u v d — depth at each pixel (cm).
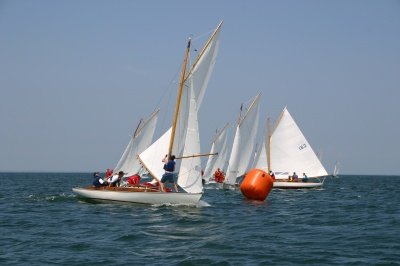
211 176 7400
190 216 2867
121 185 3603
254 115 6419
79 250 1819
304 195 5544
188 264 1606
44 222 2592
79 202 3725
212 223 2591
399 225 2609
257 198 4184
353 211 3444
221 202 4081
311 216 3069
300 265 1616
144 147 4538
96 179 3634
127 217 2788
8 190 6162
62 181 11462
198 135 3325
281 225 2589
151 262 1627
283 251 1834
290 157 6706
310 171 6719
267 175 4191
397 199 4931
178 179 3334
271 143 6712
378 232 2338
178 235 2172
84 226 2438
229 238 2112
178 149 3416
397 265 1612
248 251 1825
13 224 2519
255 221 2745
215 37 3441
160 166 3509
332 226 2569
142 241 2011
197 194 3294
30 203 3744
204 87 3481
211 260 1662
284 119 6694
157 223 2545
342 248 1903
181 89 3391
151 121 4541
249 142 6444
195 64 3388
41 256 1709
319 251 1841
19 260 1644
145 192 3338
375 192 6625
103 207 3309
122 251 1803
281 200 4572
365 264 1628
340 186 9462
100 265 1584
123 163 4475
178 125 3416
